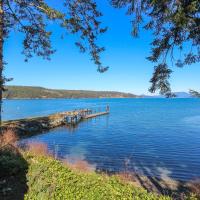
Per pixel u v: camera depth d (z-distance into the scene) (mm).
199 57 5578
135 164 16125
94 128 35688
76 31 11023
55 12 10180
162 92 5852
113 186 6812
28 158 9320
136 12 5871
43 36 12344
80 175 7422
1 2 10398
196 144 23328
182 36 5391
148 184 11938
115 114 61781
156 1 4695
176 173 14188
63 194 6227
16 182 7992
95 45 11391
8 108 87062
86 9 10977
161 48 5711
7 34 11820
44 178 6918
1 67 10031
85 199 5992
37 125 31094
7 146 11242
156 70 5852
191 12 4305
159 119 49500
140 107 98250
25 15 11945
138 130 33625
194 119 49594
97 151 20078
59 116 40062
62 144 23156
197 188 10711
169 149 20984
